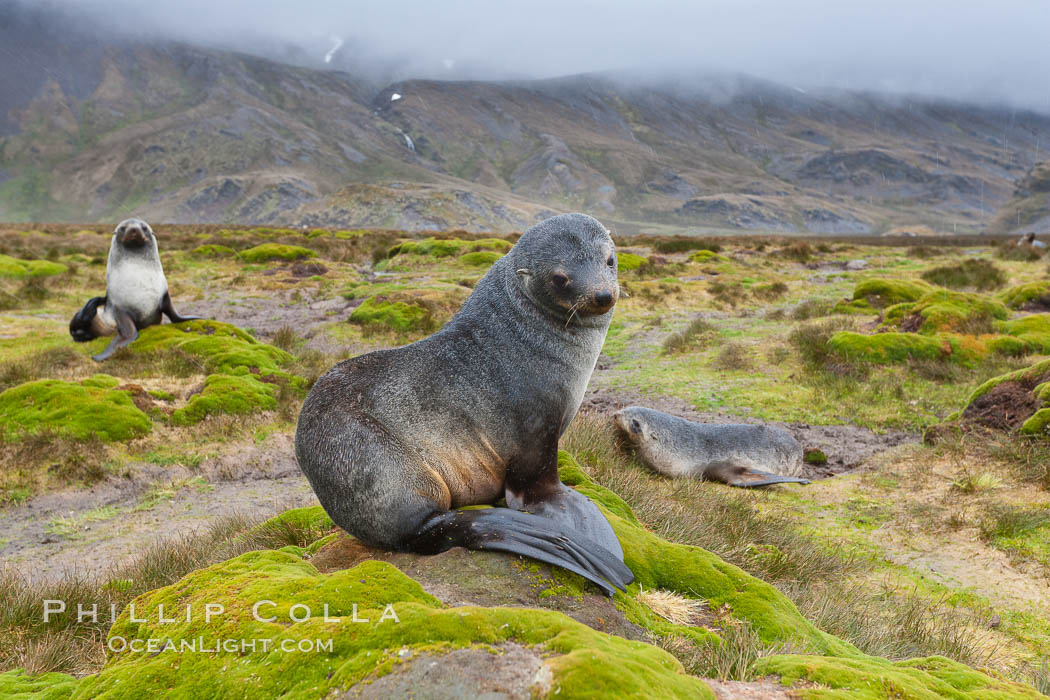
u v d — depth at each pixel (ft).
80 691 8.23
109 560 22.45
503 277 13.69
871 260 95.09
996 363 40.27
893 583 20.62
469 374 12.95
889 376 39.47
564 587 11.45
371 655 6.97
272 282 79.56
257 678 7.29
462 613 7.54
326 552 13.24
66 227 187.73
